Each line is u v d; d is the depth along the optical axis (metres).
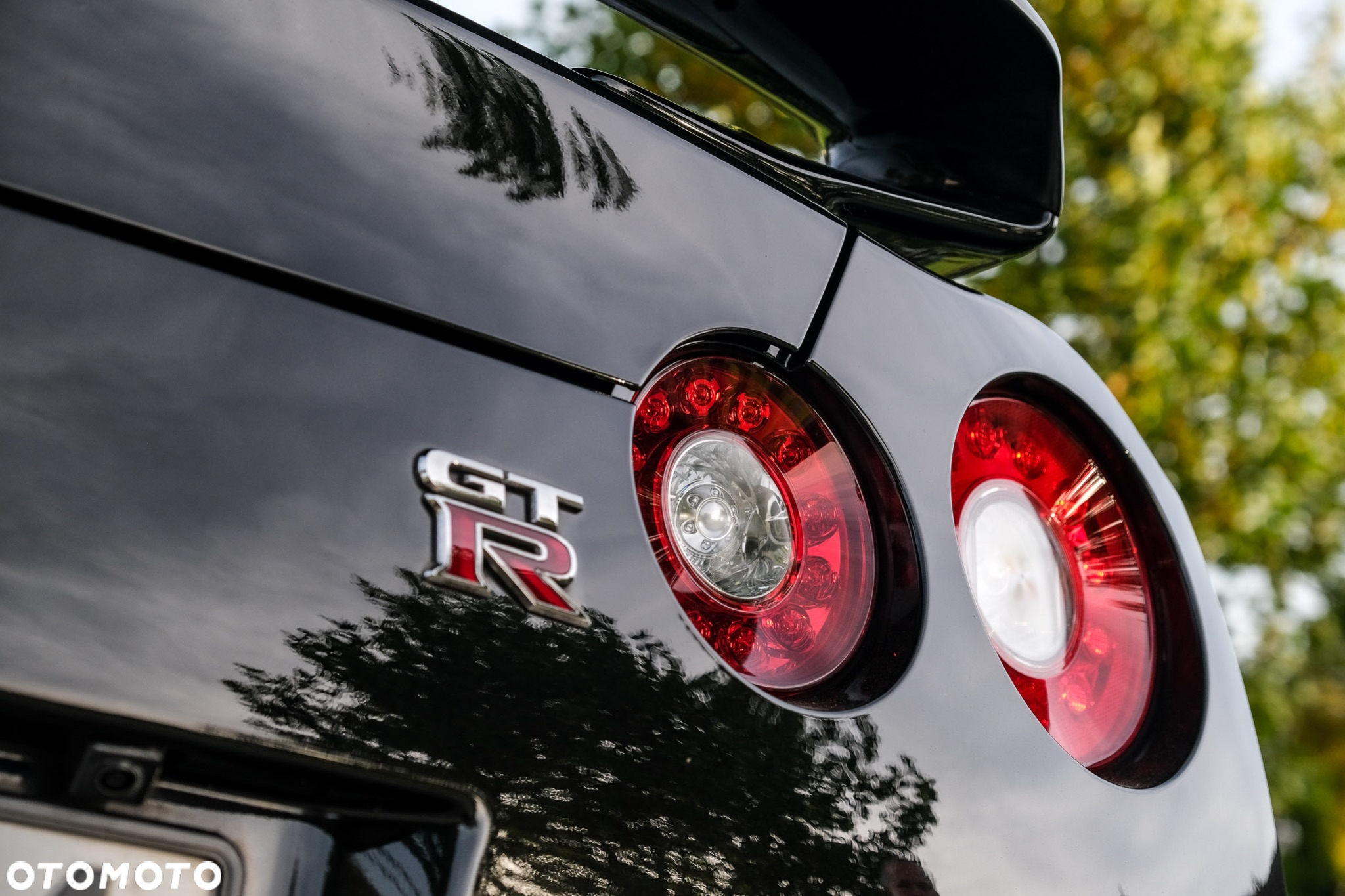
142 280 0.62
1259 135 8.83
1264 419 8.95
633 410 0.77
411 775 0.62
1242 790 0.98
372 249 0.69
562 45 8.20
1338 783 14.88
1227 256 8.63
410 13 0.79
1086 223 8.41
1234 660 1.05
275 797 0.61
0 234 0.60
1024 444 1.01
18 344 0.58
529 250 0.76
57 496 0.57
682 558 0.77
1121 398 8.23
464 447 0.69
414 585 0.64
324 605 0.61
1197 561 1.06
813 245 0.91
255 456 0.62
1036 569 0.97
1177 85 8.54
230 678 0.58
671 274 0.82
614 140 0.84
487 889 0.63
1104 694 0.96
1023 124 1.18
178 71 0.67
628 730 0.69
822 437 0.88
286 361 0.65
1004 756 0.85
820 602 0.84
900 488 0.88
